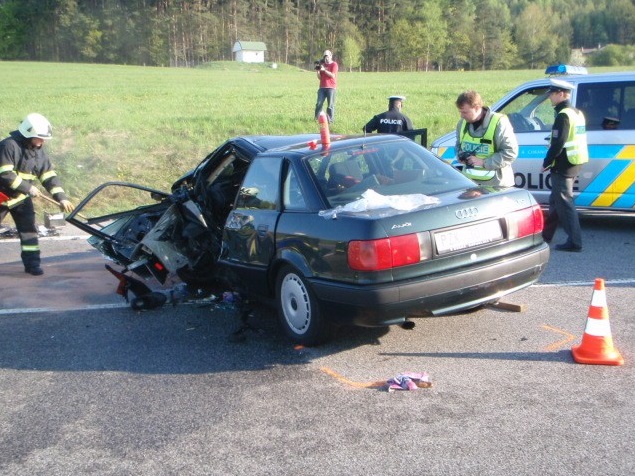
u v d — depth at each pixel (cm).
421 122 1912
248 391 462
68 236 1014
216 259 664
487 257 507
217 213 684
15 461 385
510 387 448
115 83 4581
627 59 9519
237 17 11225
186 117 2025
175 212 684
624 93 884
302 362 508
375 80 5100
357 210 496
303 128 1839
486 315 593
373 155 576
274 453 379
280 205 554
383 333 558
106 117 2072
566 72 957
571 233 810
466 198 514
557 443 373
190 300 682
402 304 471
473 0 13012
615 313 586
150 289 690
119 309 663
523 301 630
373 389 455
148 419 429
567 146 786
